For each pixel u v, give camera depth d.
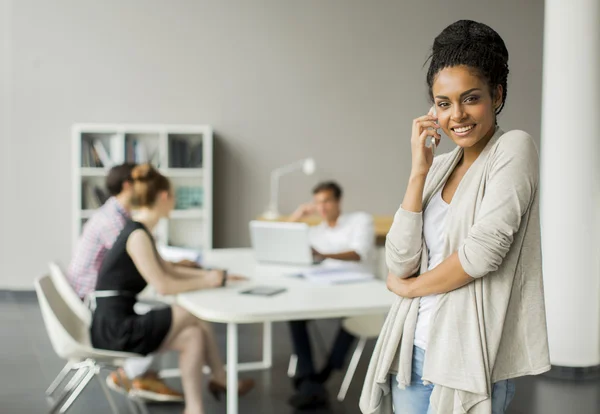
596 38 4.58
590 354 4.65
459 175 1.64
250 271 3.95
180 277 3.49
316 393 3.93
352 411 3.88
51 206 7.21
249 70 7.27
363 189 7.43
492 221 1.47
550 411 3.94
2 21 7.05
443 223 1.64
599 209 4.66
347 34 7.33
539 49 7.59
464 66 1.48
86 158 6.80
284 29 7.27
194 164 6.95
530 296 1.55
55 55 7.11
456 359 1.53
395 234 1.65
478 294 1.53
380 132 7.43
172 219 7.18
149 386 3.94
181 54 7.20
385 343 1.70
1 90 7.10
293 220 5.10
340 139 7.38
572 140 4.61
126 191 3.52
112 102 7.17
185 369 3.36
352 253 4.57
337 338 4.04
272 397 4.12
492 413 1.58
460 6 7.45
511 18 7.52
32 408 3.89
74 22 7.10
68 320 3.41
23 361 4.88
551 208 4.70
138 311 4.25
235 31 7.23
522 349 1.55
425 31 7.41
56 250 7.24
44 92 7.12
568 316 4.64
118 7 7.12
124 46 7.15
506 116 7.59
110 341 3.24
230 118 7.28
